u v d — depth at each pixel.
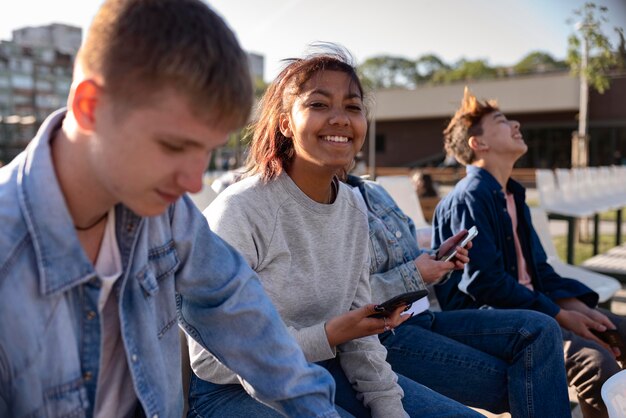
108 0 0.89
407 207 4.34
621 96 31.20
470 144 2.84
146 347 1.11
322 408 1.24
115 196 0.96
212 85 0.87
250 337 1.24
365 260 1.84
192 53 0.85
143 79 0.85
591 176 8.11
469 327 2.21
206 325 1.29
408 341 2.13
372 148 33.34
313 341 1.59
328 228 1.74
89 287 1.01
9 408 1.01
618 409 1.55
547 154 34.44
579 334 2.46
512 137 2.76
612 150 32.16
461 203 2.61
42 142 0.97
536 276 2.73
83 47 0.90
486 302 2.50
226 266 1.26
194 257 1.24
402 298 1.59
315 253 1.73
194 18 0.88
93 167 0.93
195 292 1.25
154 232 1.16
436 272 2.17
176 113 0.87
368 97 2.10
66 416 1.00
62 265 0.96
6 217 0.93
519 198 2.81
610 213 13.21
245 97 0.93
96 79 0.87
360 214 1.84
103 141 0.89
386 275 2.15
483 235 2.51
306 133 1.70
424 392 1.75
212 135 0.92
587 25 10.06
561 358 2.07
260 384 1.25
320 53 1.86
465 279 2.51
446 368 2.07
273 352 1.23
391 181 4.33
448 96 36.06
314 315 1.74
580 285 2.75
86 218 1.03
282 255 1.68
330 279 1.76
